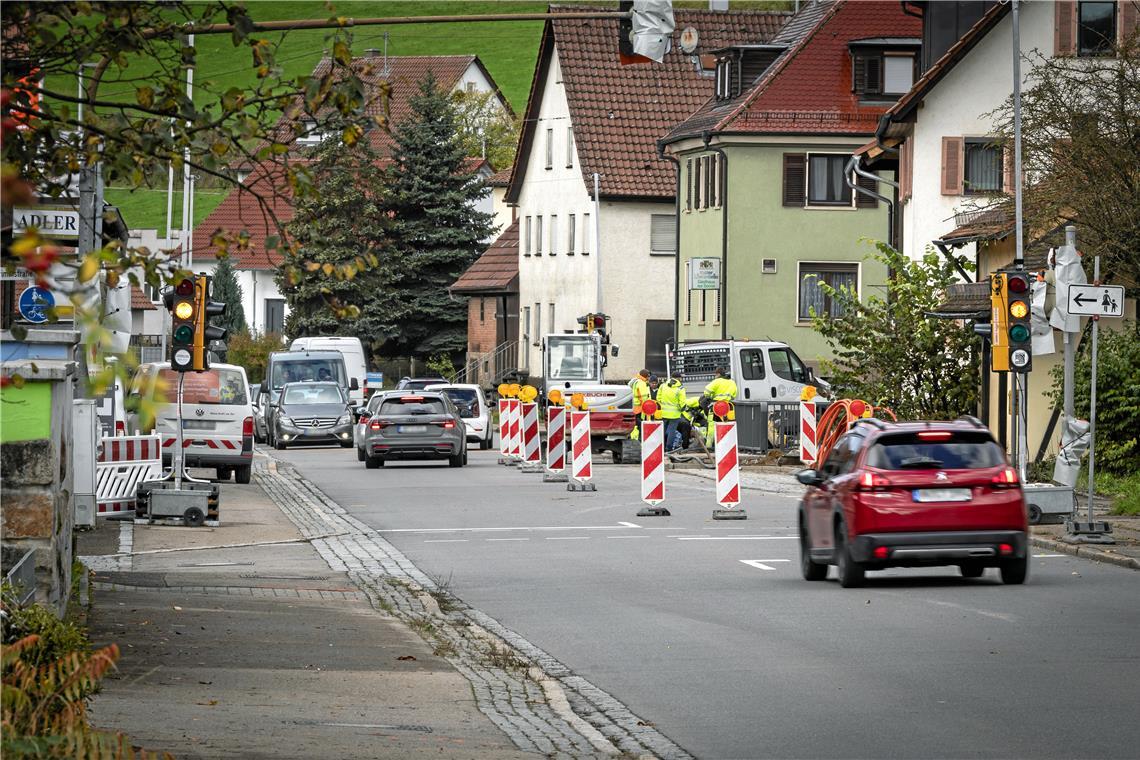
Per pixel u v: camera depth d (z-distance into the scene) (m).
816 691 23.27
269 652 26.28
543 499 62.56
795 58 130.00
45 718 13.00
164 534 47.72
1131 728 20.36
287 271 17.14
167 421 68.56
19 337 14.48
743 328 127.44
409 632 29.38
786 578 38.09
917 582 37.00
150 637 27.30
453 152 177.62
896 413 76.94
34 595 22.53
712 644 27.97
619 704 22.41
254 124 17.16
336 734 19.28
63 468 26.31
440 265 178.62
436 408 84.94
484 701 22.38
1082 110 64.56
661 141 137.88
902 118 92.19
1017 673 24.55
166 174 18.02
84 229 41.88
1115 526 47.81
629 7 40.50
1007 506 35.12
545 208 163.38
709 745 19.56
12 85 16.23
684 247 138.00
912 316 77.25
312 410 114.38
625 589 36.12
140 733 18.59
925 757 18.75
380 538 47.88
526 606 33.47
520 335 170.12
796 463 82.12
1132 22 86.94
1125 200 62.06
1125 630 29.02
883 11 131.12
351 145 17.50
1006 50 90.38
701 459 85.12
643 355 152.50
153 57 17.39
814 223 128.00
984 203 90.38
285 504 60.16
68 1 16.09
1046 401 70.38
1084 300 43.25
